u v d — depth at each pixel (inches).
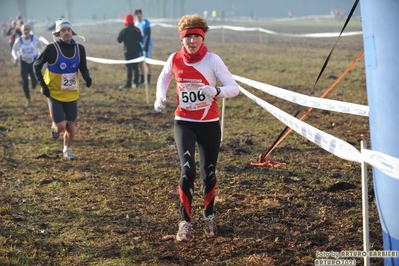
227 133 495.5
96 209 308.7
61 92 398.9
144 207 310.3
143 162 406.0
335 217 291.0
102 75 970.1
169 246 256.7
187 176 253.4
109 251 252.8
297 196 323.9
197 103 253.6
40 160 416.5
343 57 1189.7
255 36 2048.5
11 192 340.8
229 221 285.9
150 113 600.7
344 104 295.9
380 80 190.7
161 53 1397.6
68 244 261.7
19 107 655.1
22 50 660.7
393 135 189.6
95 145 462.0
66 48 392.8
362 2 196.2
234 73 948.6
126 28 775.7
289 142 458.3
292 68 1007.6
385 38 188.4
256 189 338.3
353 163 391.5
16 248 255.9
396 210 192.2
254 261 237.9
